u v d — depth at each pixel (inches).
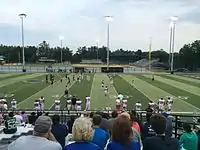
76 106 1087.6
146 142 153.3
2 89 1705.2
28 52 6624.0
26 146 133.7
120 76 2888.8
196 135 280.5
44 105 1196.5
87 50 7145.7
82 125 140.3
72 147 137.4
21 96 1438.2
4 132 361.4
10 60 6402.6
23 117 602.5
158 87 1908.2
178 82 2294.5
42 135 140.3
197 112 1088.2
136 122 298.8
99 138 198.1
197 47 5182.1
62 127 283.7
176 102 1320.1
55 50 6929.1
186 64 5275.6
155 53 6195.9
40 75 2854.3
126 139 138.8
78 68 3929.6
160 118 156.4
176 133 456.4
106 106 1205.7
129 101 1341.0
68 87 1840.6
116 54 6850.4
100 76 2854.3
